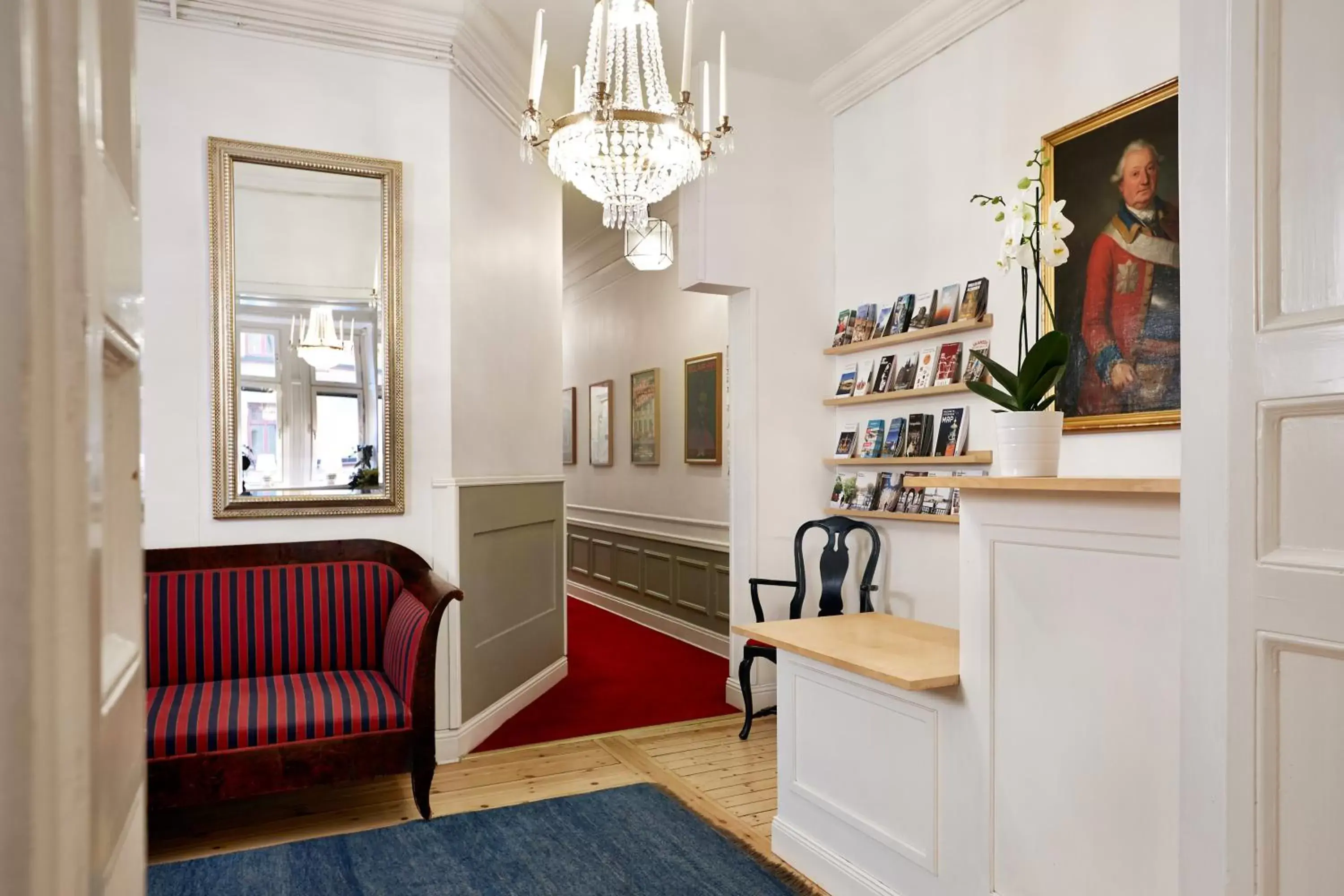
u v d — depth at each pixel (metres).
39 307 0.31
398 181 3.86
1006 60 3.58
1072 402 3.23
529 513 4.80
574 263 8.16
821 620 3.11
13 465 0.30
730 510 4.70
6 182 0.30
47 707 0.31
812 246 4.64
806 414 4.61
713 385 5.96
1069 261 3.25
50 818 0.31
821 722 2.69
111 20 0.46
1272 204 1.30
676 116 2.87
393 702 3.13
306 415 3.73
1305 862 1.25
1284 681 1.28
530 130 2.93
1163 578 1.70
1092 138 3.17
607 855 2.85
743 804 3.31
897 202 4.21
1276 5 1.29
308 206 3.75
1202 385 1.40
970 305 3.69
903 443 4.05
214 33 3.64
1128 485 1.69
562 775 3.64
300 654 3.52
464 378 4.11
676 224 6.19
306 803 3.33
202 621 3.40
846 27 4.04
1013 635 2.04
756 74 4.50
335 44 3.81
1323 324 1.22
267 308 3.68
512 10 3.92
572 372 8.48
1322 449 1.23
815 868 2.67
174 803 2.80
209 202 3.59
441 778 3.60
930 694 2.27
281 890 2.61
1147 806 1.72
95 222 0.37
